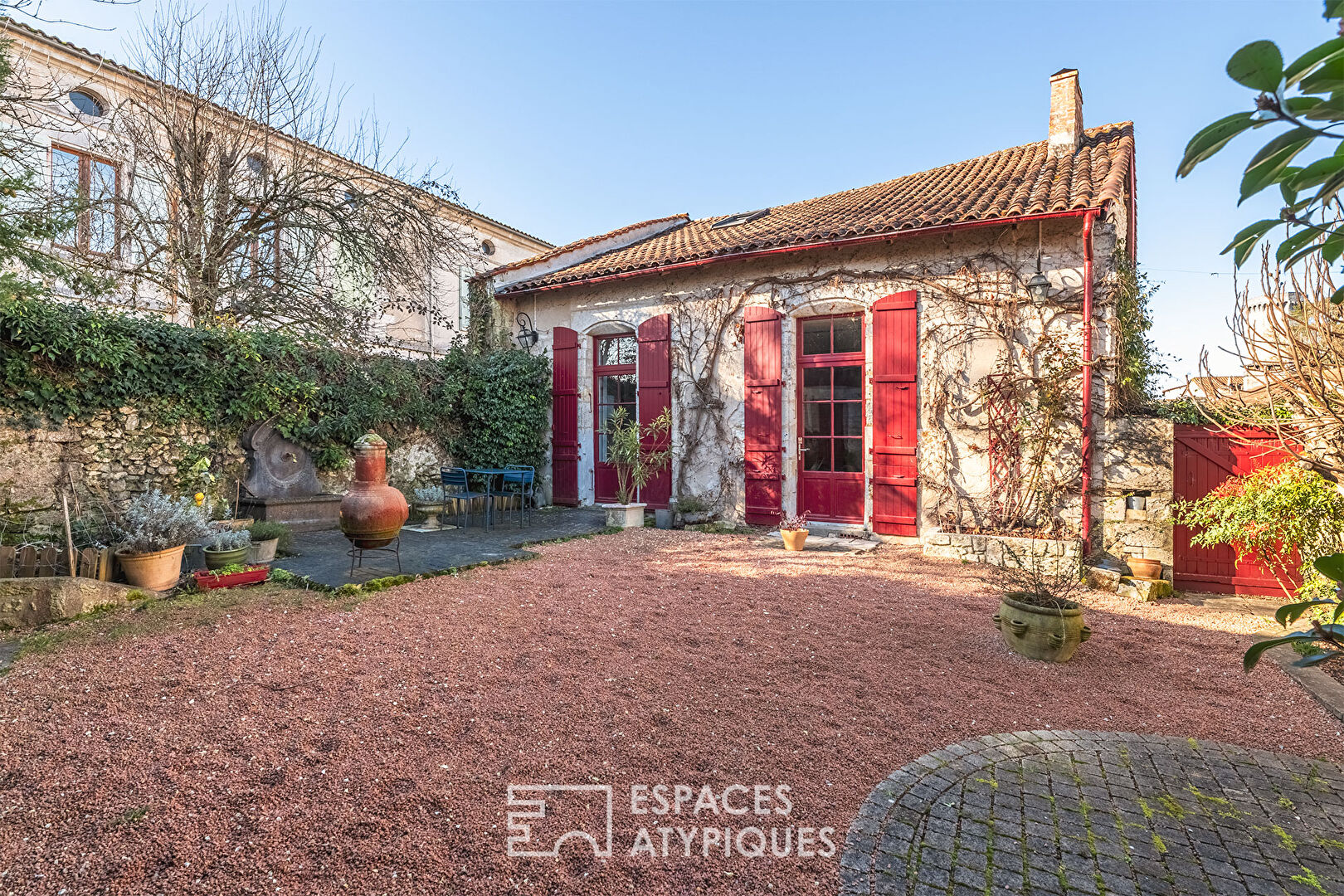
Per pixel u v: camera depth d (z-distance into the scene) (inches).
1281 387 144.9
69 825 85.0
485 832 86.0
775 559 262.8
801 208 435.8
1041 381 261.7
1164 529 227.9
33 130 255.1
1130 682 143.5
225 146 346.6
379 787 95.7
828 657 153.9
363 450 206.7
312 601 189.8
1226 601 216.2
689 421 362.6
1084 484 244.5
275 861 78.9
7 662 141.3
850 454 318.7
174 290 330.3
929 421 289.4
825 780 100.9
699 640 163.6
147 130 334.6
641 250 435.8
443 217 463.5
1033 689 137.9
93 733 110.0
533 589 208.4
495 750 107.7
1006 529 269.0
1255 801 95.9
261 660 144.5
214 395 293.4
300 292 364.8
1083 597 217.8
